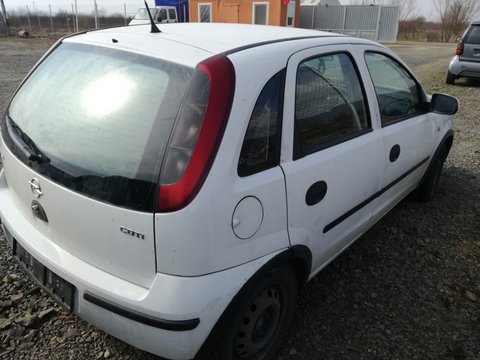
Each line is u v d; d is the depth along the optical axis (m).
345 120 2.59
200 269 1.72
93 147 1.88
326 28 29.70
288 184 2.05
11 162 2.27
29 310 2.56
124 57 2.03
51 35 26.19
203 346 1.80
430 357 2.43
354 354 2.42
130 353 2.31
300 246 2.21
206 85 1.75
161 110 1.78
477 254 3.47
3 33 24.55
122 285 1.82
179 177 1.66
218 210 1.72
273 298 2.16
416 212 4.15
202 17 25.17
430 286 3.04
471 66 10.98
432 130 3.80
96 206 1.81
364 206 2.88
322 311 2.74
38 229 2.19
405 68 3.46
